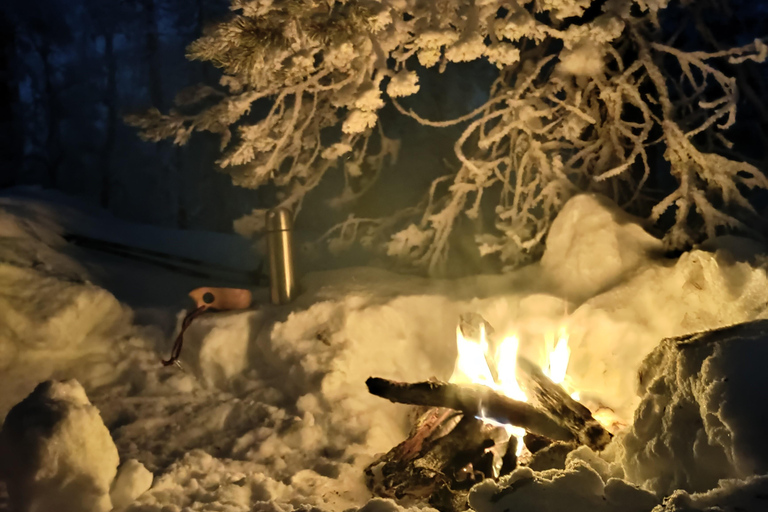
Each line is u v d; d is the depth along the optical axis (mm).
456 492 2594
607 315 3561
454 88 5992
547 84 4297
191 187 8258
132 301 4312
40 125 9141
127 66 9047
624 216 4117
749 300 3320
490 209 5000
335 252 5074
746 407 2025
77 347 3771
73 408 2375
